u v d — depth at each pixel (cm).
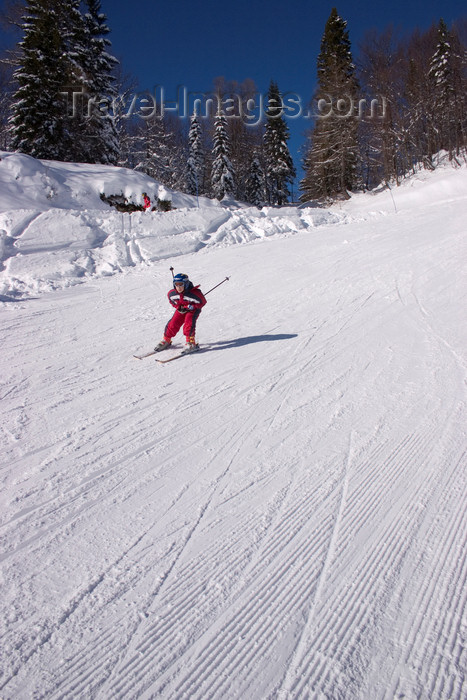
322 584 253
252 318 791
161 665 209
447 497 322
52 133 2914
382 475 351
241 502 325
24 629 225
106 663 210
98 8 3428
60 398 496
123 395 505
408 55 3753
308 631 226
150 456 385
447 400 465
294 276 1062
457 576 255
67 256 1220
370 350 619
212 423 441
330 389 509
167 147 4641
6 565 268
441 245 1232
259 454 386
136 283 1070
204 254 1403
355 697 193
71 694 195
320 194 4347
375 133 3659
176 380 546
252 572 262
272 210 1933
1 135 3512
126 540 289
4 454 386
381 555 272
